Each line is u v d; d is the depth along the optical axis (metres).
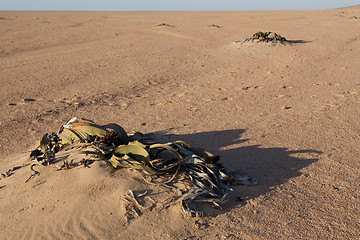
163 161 3.64
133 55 15.14
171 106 7.46
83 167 3.48
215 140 5.21
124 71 11.89
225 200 3.23
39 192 3.33
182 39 20.64
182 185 3.31
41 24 30.16
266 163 4.25
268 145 4.86
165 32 24.22
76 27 27.66
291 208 3.21
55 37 21.47
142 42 19.31
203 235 2.84
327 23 27.62
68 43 19.48
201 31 24.62
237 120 6.20
